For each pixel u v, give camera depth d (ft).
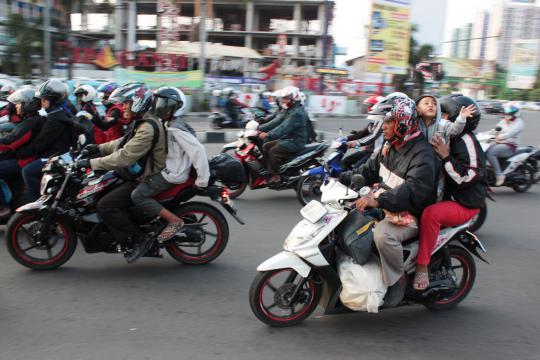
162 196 15.14
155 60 77.46
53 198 14.75
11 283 14.25
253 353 10.80
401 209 11.44
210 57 114.11
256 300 11.76
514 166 28.30
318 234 11.50
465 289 13.60
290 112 25.08
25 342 10.95
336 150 24.67
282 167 24.94
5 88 34.81
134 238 14.97
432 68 111.14
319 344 11.30
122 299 13.42
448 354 11.07
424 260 12.07
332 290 11.75
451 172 12.07
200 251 16.28
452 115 13.91
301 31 155.84
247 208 24.16
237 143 25.90
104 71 80.18
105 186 14.67
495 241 20.22
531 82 202.18
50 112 17.58
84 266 15.75
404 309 13.41
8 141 17.12
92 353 10.56
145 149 14.16
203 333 11.64
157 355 10.55
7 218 18.07
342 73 104.58
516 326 12.62
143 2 142.41
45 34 72.38
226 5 152.97
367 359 10.72
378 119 11.93
